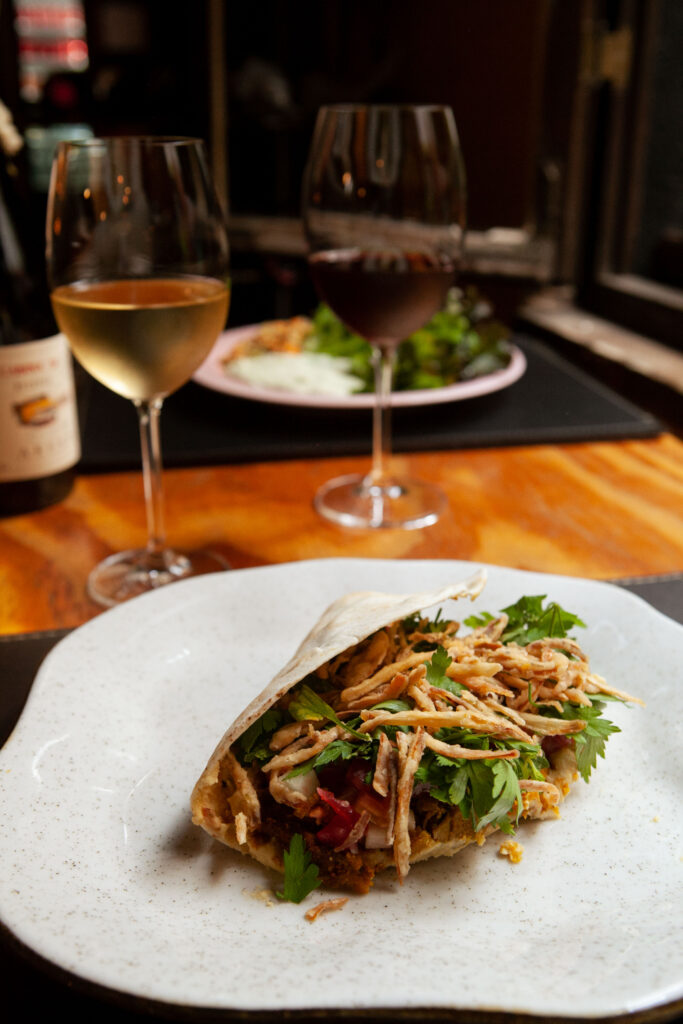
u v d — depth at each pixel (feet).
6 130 2.26
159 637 1.68
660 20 4.89
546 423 2.65
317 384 2.64
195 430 2.62
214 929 1.26
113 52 6.10
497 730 1.43
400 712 1.44
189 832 1.40
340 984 1.10
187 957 1.16
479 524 2.15
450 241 2.08
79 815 1.38
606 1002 1.06
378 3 5.45
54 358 2.12
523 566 1.99
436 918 1.30
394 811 1.38
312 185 2.12
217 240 1.86
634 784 1.48
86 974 1.10
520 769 1.44
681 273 5.02
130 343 1.75
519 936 1.26
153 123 6.16
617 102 5.02
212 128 5.89
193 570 1.96
